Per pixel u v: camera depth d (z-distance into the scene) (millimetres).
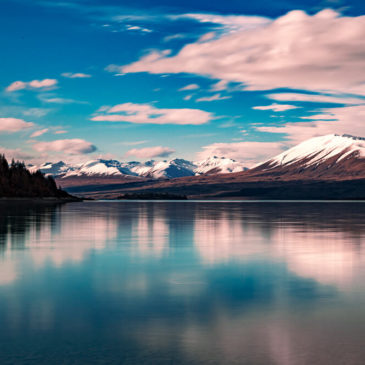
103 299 16938
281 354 11203
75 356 11078
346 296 17375
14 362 10703
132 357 11031
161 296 17469
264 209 135125
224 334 12719
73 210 121062
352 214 95750
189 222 66688
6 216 80812
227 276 21953
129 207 158625
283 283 20047
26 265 25312
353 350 11445
